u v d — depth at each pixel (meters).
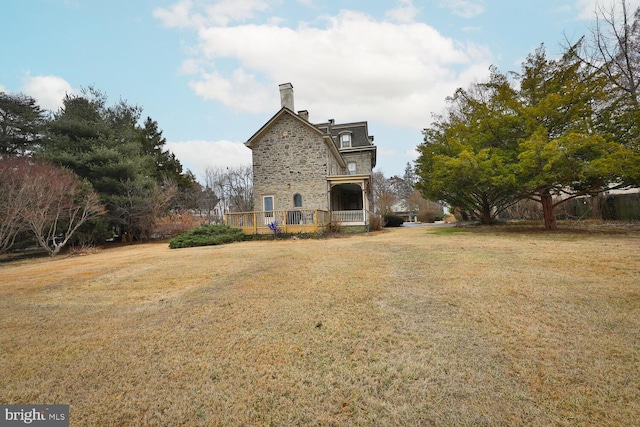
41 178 14.35
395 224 28.81
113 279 7.11
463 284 5.20
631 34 14.64
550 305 4.08
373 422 2.13
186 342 3.50
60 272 8.58
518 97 13.72
